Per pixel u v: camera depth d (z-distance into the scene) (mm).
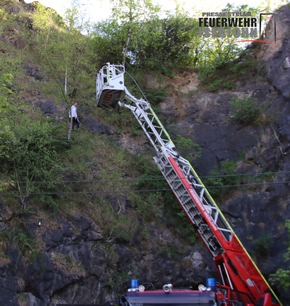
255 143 19938
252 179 18406
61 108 20781
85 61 21094
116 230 15945
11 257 12555
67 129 19328
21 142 15219
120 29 25219
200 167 20094
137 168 19656
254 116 20797
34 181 14828
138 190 17969
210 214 14414
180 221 17922
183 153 20172
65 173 16250
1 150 14383
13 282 12203
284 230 16609
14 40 23922
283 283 12188
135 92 23469
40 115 19703
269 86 21891
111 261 15203
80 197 16031
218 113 22188
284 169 18156
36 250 13203
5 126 14359
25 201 14227
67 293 13391
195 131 21750
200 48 27000
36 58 22781
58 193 15203
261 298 11141
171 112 23047
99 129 20969
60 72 21062
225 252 13633
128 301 9547
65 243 14281
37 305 12398
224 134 21047
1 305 11555
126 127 21938
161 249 16812
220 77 24562
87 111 21453
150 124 16641
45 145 16359
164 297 9594
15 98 19500
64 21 21328
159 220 17672
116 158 19141
